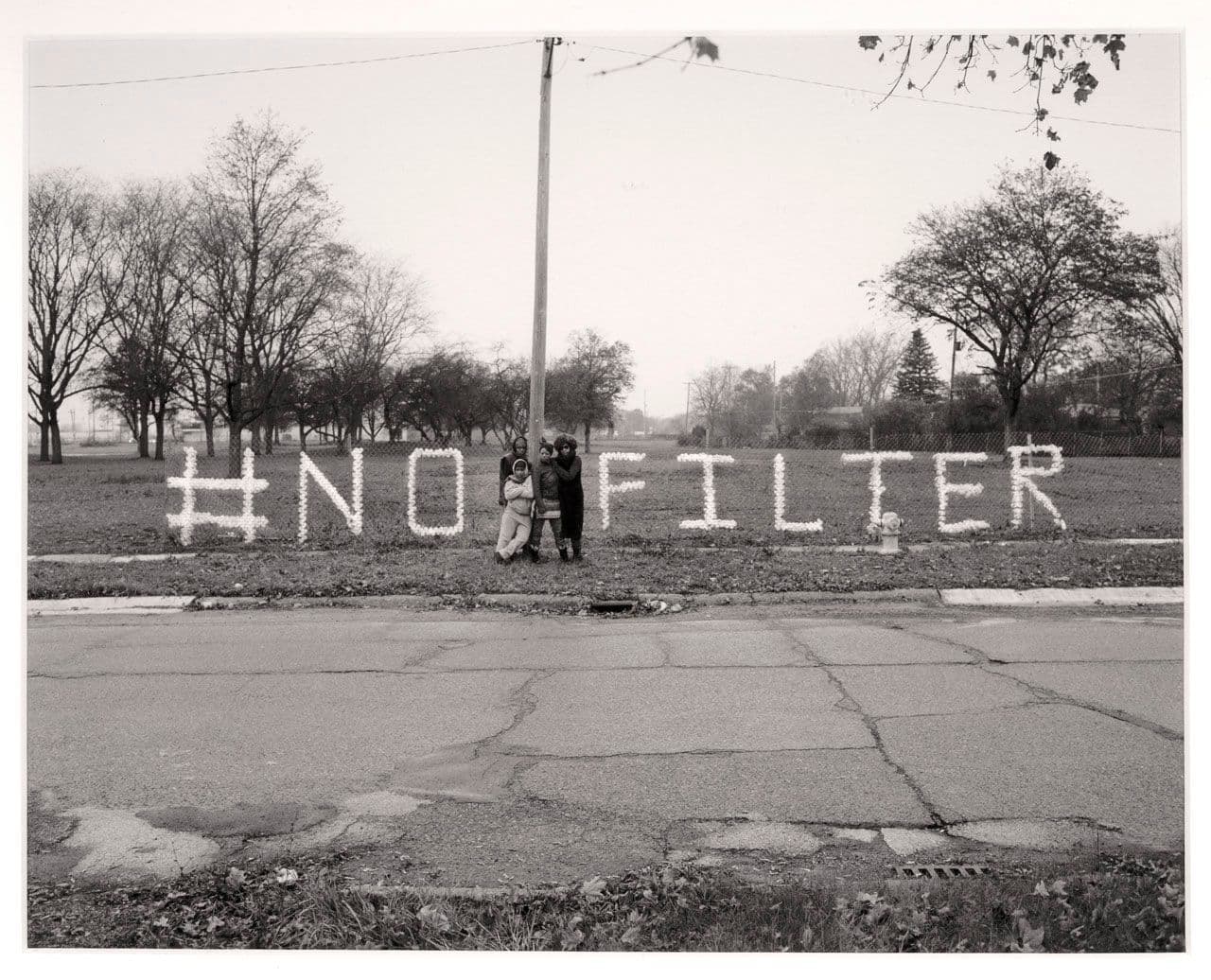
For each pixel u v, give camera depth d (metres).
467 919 4.15
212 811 5.38
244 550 16.39
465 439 57.50
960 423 40.62
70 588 12.89
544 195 14.67
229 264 29.36
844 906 4.15
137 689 7.98
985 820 5.14
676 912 4.16
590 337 56.72
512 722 6.94
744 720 6.90
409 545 16.70
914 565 14.14
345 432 50.47
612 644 9.68
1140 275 36.25
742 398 62.38
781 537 17.39
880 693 7.57
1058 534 17.59
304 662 8.95
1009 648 9.27
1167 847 4.80
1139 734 6.48
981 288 36.41
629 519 20.00
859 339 64.69
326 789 5.68
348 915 4.19
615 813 5.29
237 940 4.04
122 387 43.19
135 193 39.00
